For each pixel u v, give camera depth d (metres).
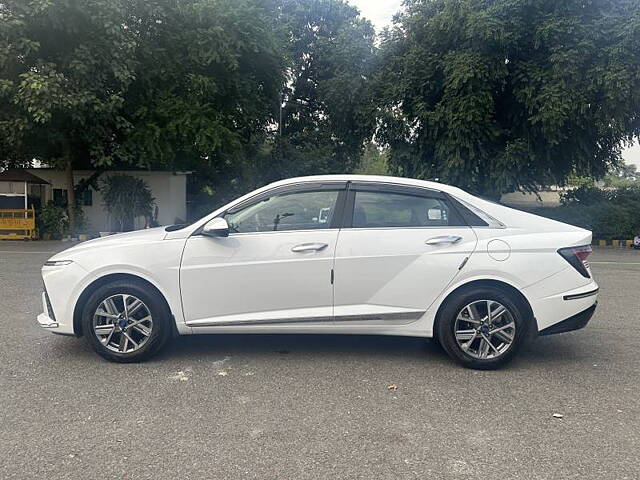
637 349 5.54
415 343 5.68
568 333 6.13
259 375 4.66
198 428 3.64
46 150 18.38
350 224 4.96
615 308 7.48
